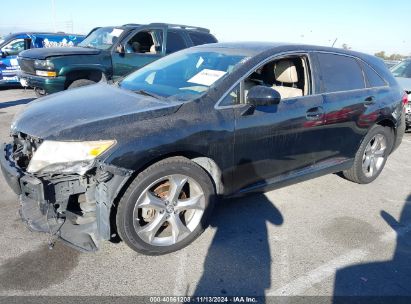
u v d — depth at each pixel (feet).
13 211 11.46
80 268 9.00
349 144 13.75
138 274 8.91
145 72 13.14
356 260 10.00
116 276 8.80
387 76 15.31
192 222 9.98
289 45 12.20
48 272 8.78
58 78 23.90
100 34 28.37
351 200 13.73
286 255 10.01
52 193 8.25
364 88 14.08
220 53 12.08
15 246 9.67
